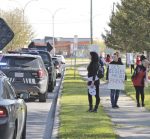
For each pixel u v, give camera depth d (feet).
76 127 57.57
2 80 41.93
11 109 39.52
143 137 52.80
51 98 103.50
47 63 119.44
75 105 83.46
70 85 135.74
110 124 61.67
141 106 84.89
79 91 113.80
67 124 60.23
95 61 73.72
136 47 184.14
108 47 272.92
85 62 422.00
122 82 83.05
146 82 84.17
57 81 167.84
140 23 154.92
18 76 90.02
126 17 195.83
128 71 226.99
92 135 51.98
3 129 37.93
